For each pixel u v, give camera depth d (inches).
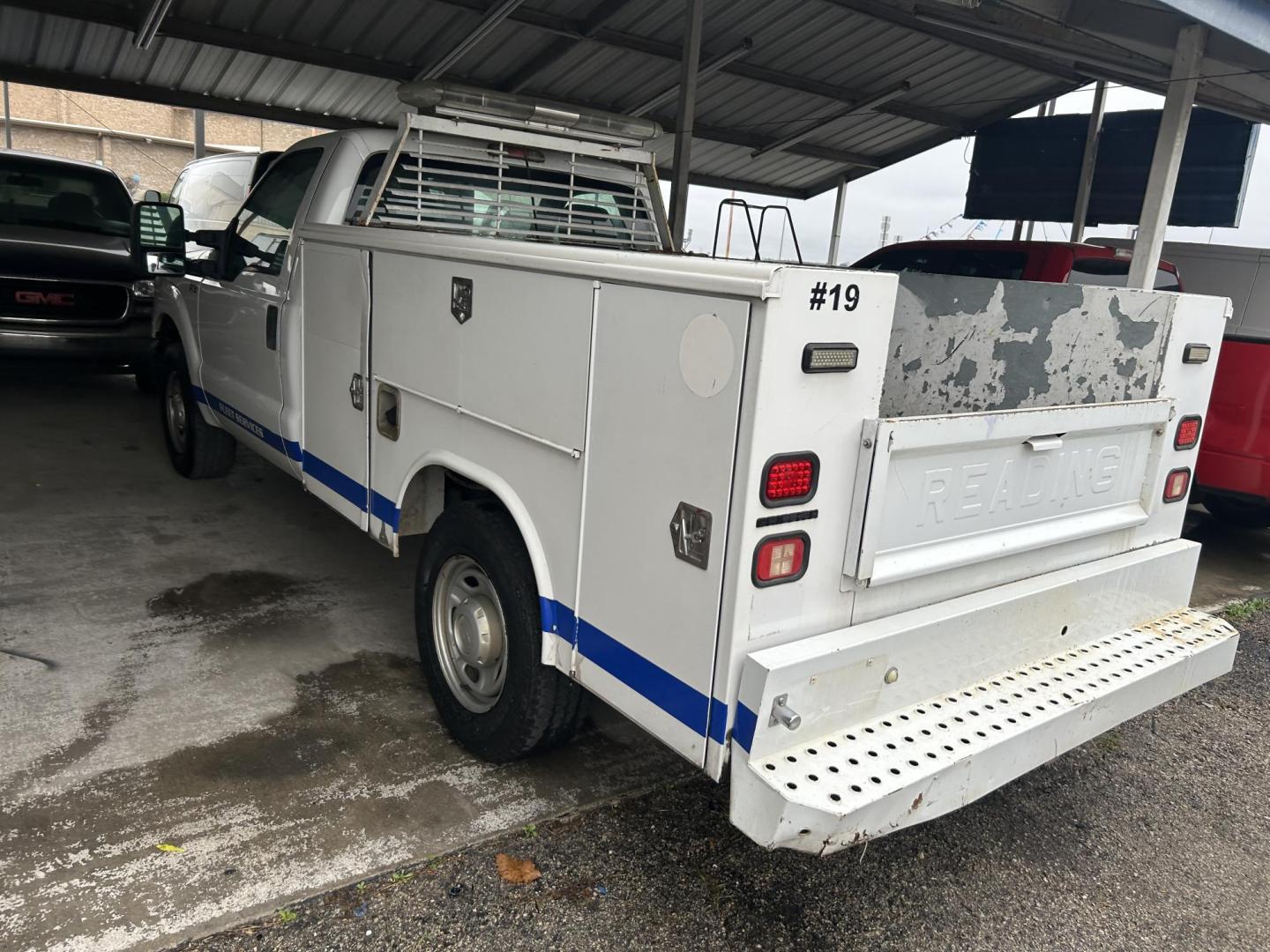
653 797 119.8
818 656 81.4
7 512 207.2
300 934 91.5
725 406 77.9
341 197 152.9
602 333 91.0
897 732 88.1
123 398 334.6
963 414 89.7
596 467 93.7
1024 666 104.5
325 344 149.7
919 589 94.1
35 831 103.1
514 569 110.3
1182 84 254.5
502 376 107.0
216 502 225.5
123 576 177.0
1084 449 107.7
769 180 606.5
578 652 100.4
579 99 448.1
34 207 317.7
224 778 115.8
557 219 171.9
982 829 121.0
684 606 84.2
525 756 119.2
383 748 125.6
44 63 389.4
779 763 81.2
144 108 1450.5
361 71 391.9
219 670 143.4
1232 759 144.2
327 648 153.7
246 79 412.5
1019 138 502.6
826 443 80.7
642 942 94.5
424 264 120.3
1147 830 123.6
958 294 91.8
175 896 95.0
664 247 185.6
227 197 348.8
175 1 335.0
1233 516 269.1
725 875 106.0
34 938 88.1
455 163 157.5
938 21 297.0
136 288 311.9
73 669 140.2
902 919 102.2
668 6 349.1
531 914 97.0
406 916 95.1
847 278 77.7
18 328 297.1
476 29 344.8
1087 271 263.1
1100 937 101.9
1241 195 445.4
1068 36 290.8
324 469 155.2
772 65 417.7
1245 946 102.3
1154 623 120.6
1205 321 118.6
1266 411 221.3
